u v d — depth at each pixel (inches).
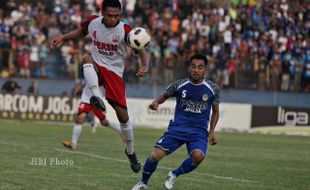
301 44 3097.9
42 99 2578.7
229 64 2908.5
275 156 1595.7
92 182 959.0
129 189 911.7
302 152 1769.2
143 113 2640.3
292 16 3225.9
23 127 2217.0
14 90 2655.0
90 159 1284.4
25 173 1014.4
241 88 2913.4
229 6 3166.8
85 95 1454.2
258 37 3083.2
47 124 2468.0
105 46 900.6
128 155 960.3
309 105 2989.7
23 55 2743.6
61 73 2787.9
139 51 896.3
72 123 2576.3
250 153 1641.2
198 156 853.8
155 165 866.1
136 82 2807.6
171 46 2933.1
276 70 2960.1
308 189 1016.9
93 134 2108.8
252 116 2704.2
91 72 903.1
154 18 3051.2
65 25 2933.1
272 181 1091.3
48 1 3019.2
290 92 2970.0
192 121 868.0
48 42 2810.0
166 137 866.8
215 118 880.9
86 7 3043.8
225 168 1252.5
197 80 868.0
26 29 2874.0
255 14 3174.2
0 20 2888.8
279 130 2719.0
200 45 2938.0
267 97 2940.5
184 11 3144.7
